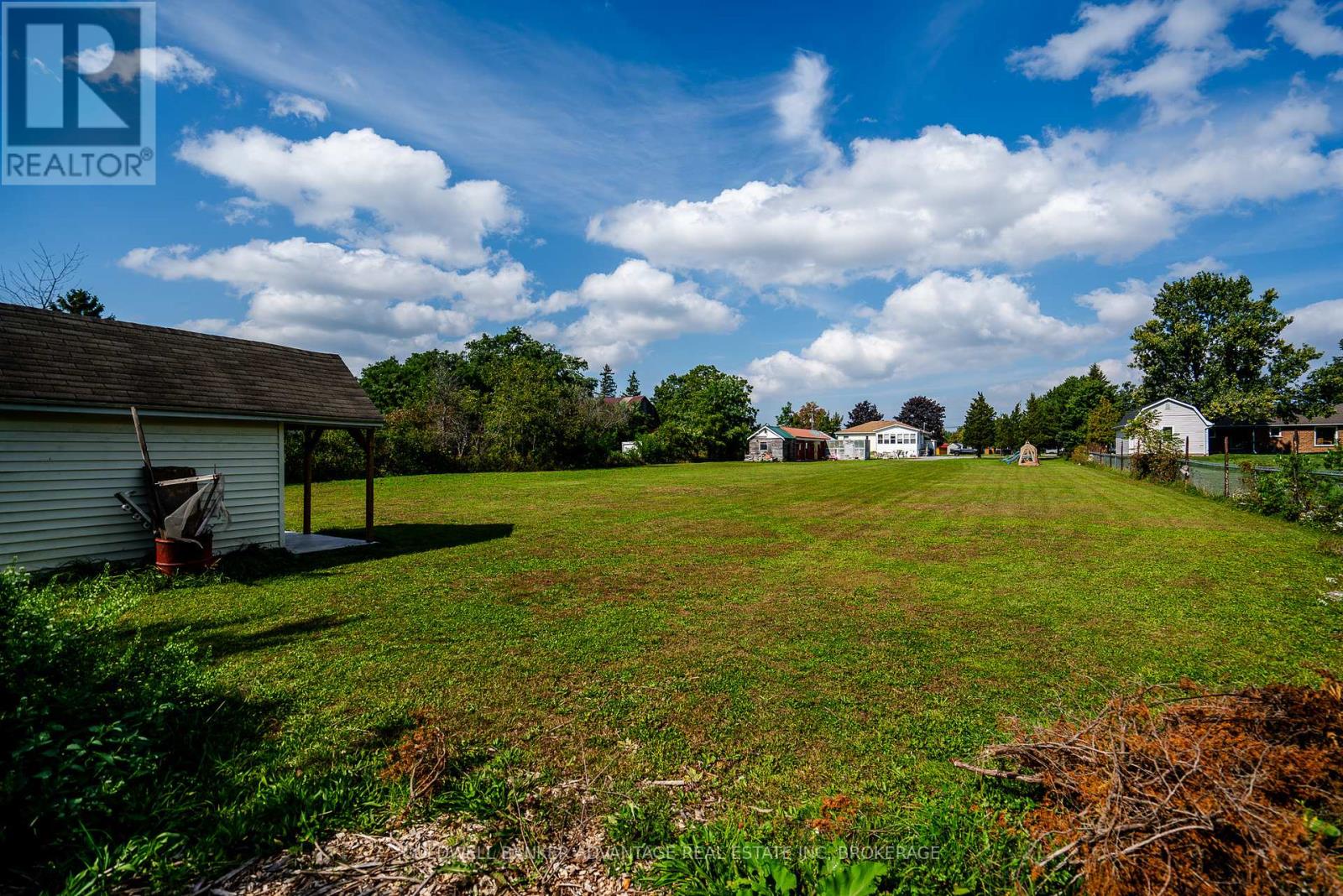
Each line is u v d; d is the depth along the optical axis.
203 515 8.36
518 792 3.17
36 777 2.59
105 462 8.36
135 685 3.55
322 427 11.43
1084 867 2.37
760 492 21.80
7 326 8.11
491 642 5.66
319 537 11.84
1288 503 13.31
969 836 2.70
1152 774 2.51
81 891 2.40
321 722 3.97
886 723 3.99
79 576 7.77
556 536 12.03
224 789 3.13
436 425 33.72
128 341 9.42
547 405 36.66
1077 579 8.06
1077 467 39.91
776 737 3.82
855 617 6.43
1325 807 2.37
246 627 6.12
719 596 7.33
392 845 2.76
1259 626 5.96
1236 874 2.15
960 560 9.52
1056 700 4.34
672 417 62.62
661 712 4.17
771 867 2.47
